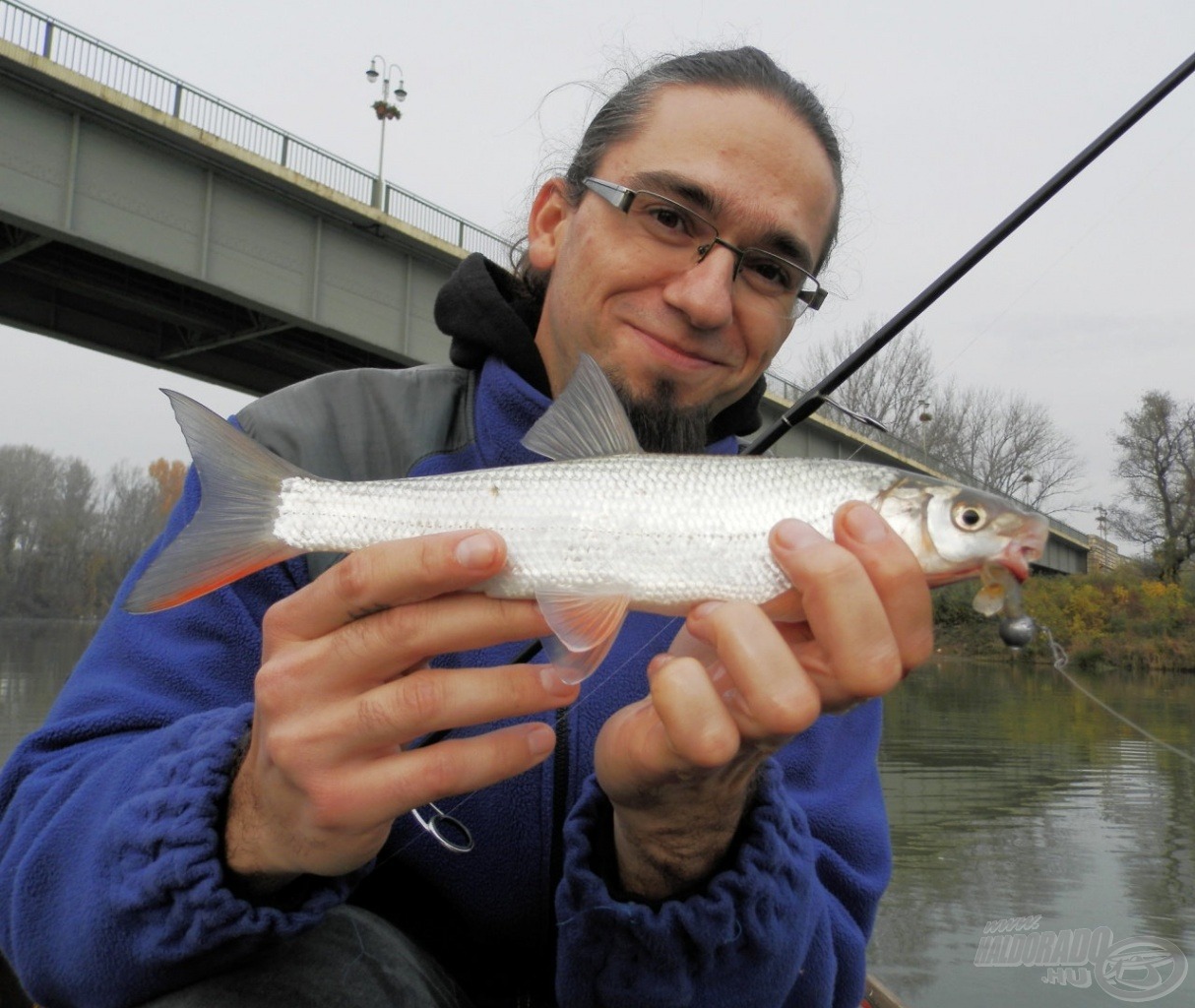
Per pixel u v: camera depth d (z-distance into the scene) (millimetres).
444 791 314
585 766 475
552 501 409
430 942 480
